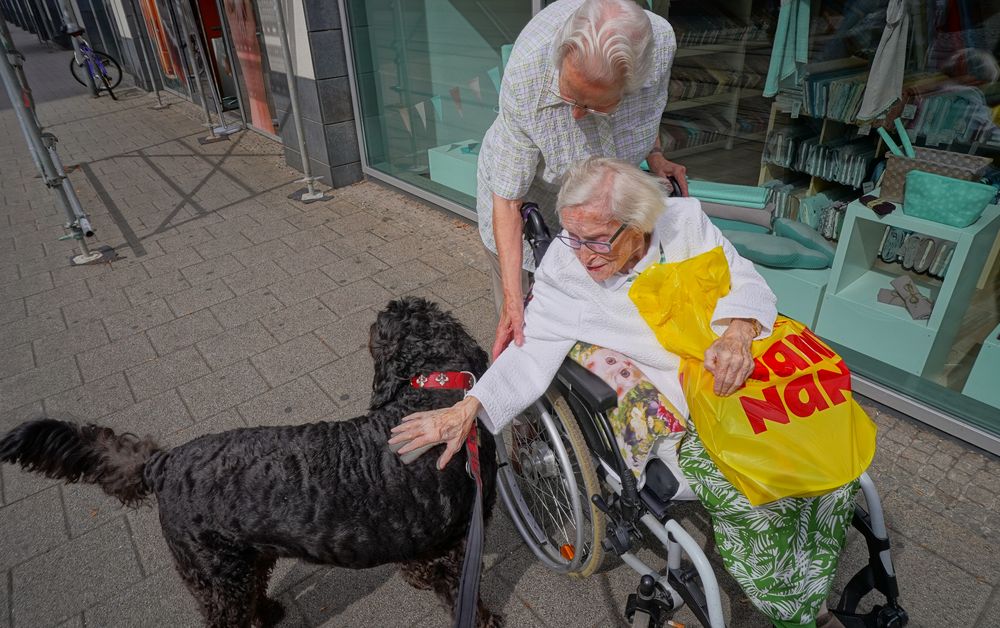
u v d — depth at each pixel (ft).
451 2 15.60
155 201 20.53
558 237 5.97
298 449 5.36
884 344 9.78
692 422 5.39
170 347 12.44
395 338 5.83
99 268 16.05
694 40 12.23
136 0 33.65
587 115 6.07
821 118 11.54
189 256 16.40
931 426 9.05
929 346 9.24
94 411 10.69
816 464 4.50
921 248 9.95
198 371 11.64
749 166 13.00
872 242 10.32
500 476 7.78
